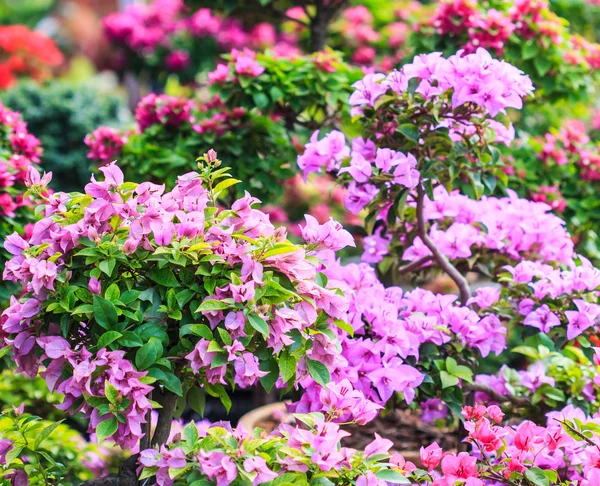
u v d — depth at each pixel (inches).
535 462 94.5
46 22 599.8
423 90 109.8
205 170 90.6
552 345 114.5
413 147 113.1
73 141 237.6
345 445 132.0
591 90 165.8
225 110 150.6
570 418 103.9
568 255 125.9
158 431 91.5
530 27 153.3
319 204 231.3
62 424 139.8
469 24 152.9
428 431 138.0
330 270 106.0
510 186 154.3
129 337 80.3
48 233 85.1
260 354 83.8
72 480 130.2
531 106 173.8
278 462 78.2
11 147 138.9
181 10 211.3
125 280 84.0
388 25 223.1
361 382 102.1
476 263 130.6
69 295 82.0
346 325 88.7
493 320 114.3
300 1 176.7
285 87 150.0
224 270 82.7
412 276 138.1
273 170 151.9
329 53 153.8
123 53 308.8
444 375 108.1
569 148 160.1
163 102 157.8
